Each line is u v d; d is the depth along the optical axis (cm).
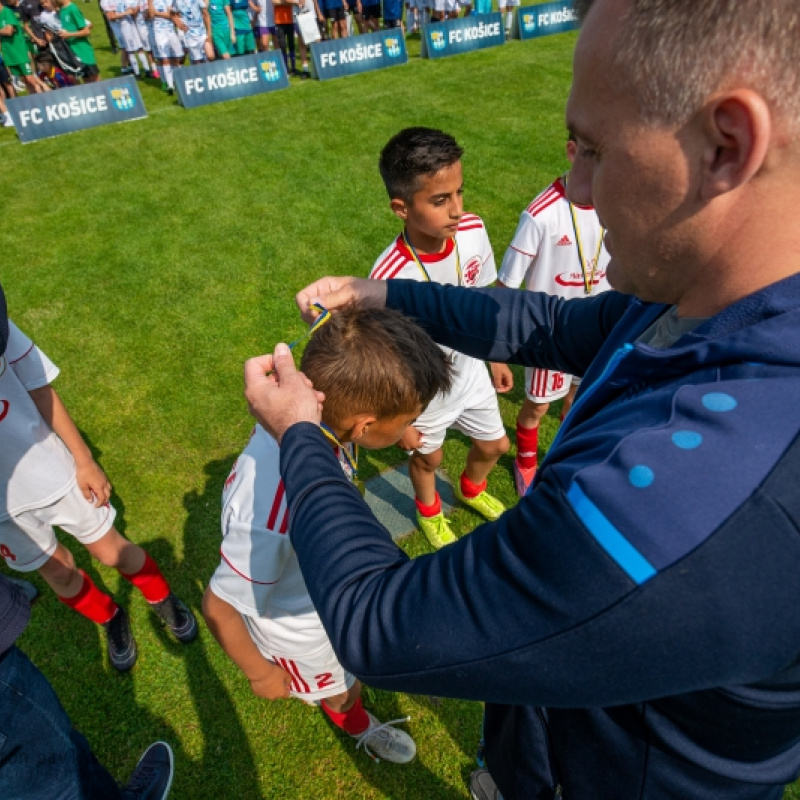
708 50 53
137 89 845
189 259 518
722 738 73
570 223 255
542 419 358
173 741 224
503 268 274
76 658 249
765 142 54
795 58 51
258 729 226
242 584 138
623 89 60
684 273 69
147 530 301
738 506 54
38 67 1008
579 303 131
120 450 344
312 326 141
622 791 87
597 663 59
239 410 370
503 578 65
